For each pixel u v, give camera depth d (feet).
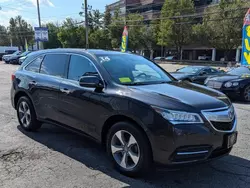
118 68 14.20
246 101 32.24
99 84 13.10
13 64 111.45
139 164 11.51
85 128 13.88
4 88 39.93
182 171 12.80
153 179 11.95
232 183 11.75
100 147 15.61
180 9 159.63
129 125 11.71
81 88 13.93
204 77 43.55
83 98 13.69
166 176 12.26
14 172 12.42
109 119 12.59
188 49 200.85
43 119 16.81
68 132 18.26
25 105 18.21
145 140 11.28
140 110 11.26
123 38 72.43
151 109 11.02
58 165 13.21
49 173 12.37
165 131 10.66
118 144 12.52
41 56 17.70
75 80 14.80
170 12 160.76
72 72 15.17
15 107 19.35
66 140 16.72
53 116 15.93
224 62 133.39
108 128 13.04
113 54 15.51
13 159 13.85
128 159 12.15
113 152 12.60
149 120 10.97
